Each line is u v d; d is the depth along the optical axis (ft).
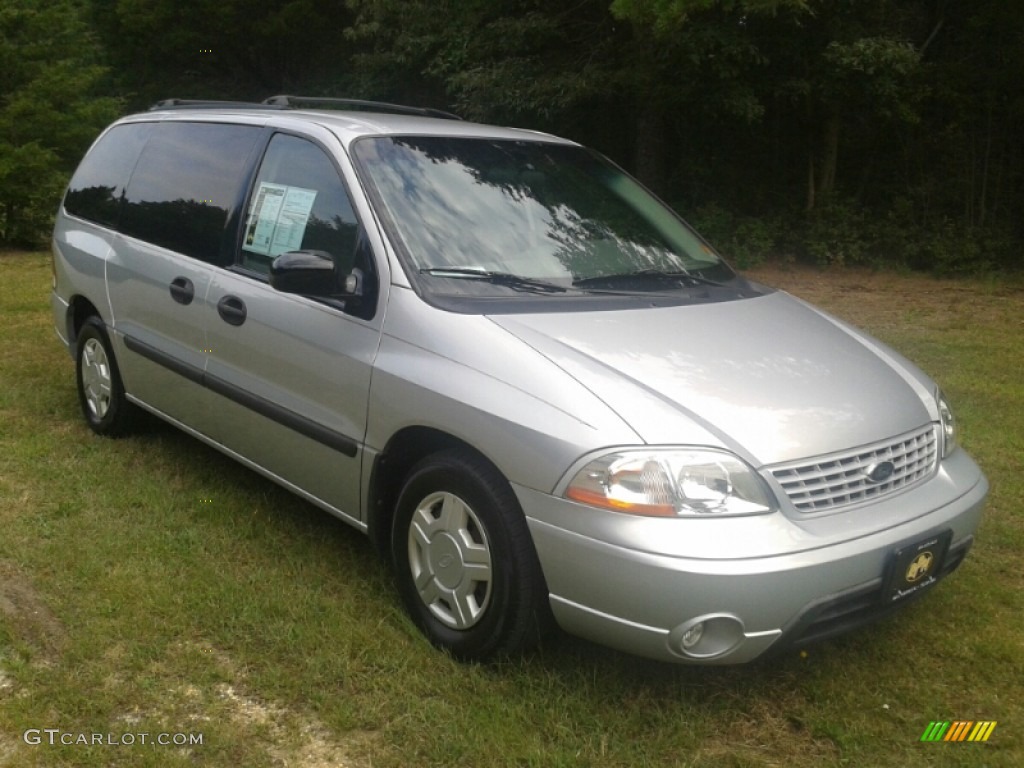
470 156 14.20
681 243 14.88
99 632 11.44
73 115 49.83
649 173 51.26
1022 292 42.04
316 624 11.80
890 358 12.83
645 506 9.50
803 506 10.00
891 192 52.39
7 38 48.49
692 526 9.46
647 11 36.09
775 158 53.21
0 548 13.52
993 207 50.06
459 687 10.71
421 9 52.90
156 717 10.07
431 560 11.41
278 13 72.43
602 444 9.73
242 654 11.17
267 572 13.10
